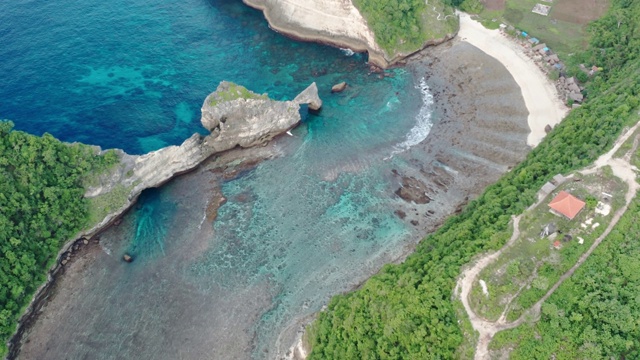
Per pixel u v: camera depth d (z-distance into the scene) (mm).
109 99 109000
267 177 97250
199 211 92312
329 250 85312
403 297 67750
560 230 70188
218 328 76938
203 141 98938
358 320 68375
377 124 107062
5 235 79750
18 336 77188
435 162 98188
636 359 56094
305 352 71938
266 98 99625
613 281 63125
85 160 90000
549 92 106938
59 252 85188
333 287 80250
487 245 70188
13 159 84750
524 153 95938
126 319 78625
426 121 106812
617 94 91562
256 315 77938
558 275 65500
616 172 76438
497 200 78500
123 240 88938
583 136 85062
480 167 95875
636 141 80125
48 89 109500
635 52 104750
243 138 100625
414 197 92438
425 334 63188
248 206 92500
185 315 78625
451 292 66438
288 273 82688
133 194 92438
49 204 85875
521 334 61031
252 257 85125
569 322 60312
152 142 101812
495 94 108500
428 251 77500
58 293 82438
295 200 93125
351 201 92375
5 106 105125
